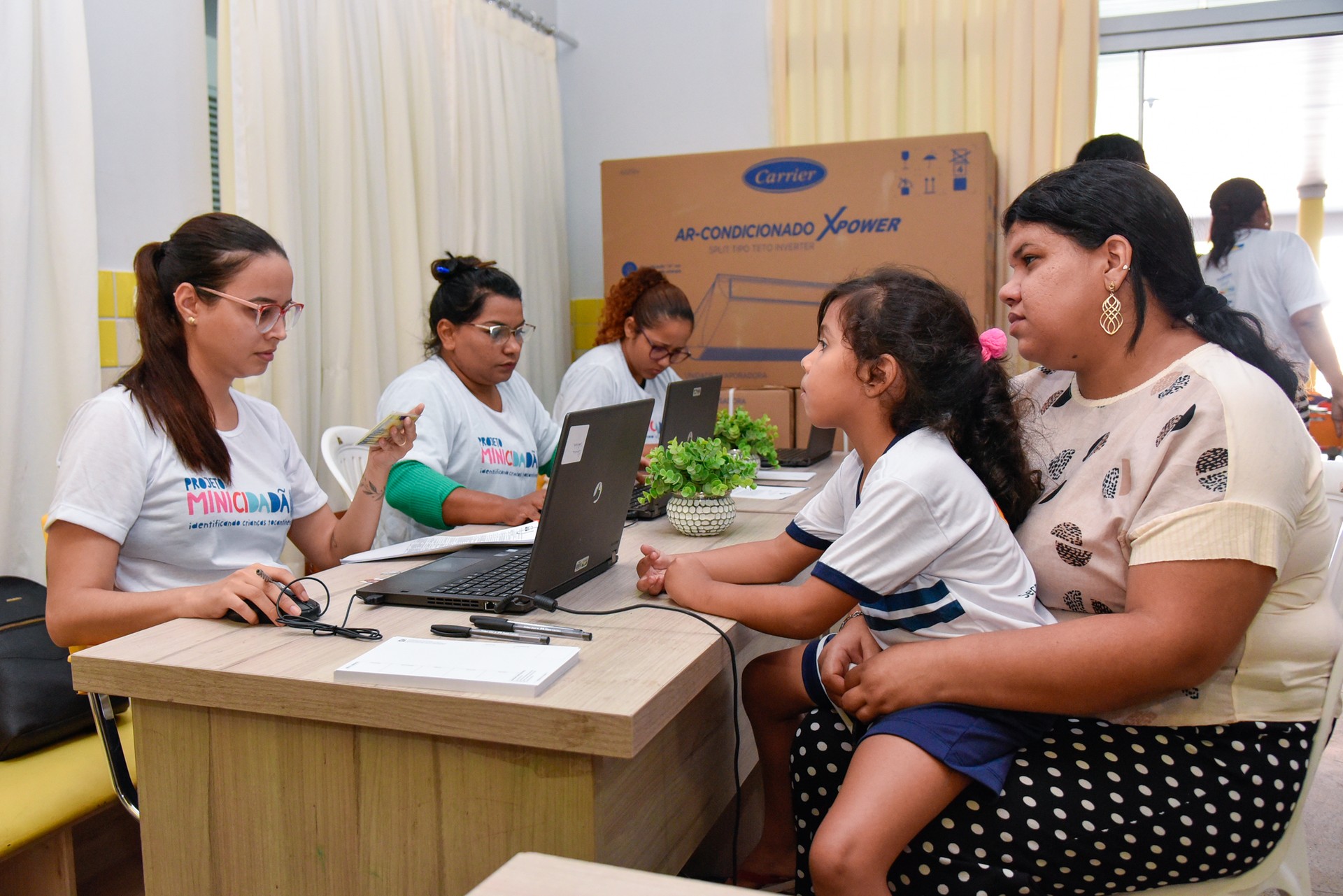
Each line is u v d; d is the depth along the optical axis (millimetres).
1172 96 5148
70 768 1410
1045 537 1181
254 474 1599
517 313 2215
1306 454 1028
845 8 3986
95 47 2443
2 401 2168
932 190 3494
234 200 2723
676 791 1182
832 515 1393
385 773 1013
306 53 2920
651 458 1734
